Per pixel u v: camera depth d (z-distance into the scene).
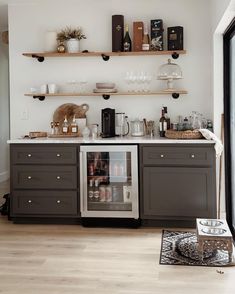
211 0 4.54
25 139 4.46
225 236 3.24
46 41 4.82
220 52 4.42
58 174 4.35
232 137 4.36
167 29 4.66
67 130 4.82
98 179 4.38
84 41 4.91
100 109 4.92
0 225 4.43
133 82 4.80
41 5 4.93
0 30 6.40
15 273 3.06
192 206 4.18
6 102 7.17
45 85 4.83
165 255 3.42
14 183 4.42
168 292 2.72
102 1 4.83
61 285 2.84
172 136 4.29
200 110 4.75
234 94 4.23
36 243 3.78
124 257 3.39
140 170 4.25
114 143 4.25
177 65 4.56
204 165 4.13
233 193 4.37
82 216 4.32
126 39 4.67
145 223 4.32
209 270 3.10
